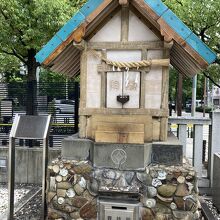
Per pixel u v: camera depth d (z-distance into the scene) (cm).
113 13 410
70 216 409
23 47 1047
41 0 853
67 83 715
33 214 489
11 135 457
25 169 710
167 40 377
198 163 583
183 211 385
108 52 418
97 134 401
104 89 418
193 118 571
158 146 405
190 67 479
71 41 392
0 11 909
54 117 721
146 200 392
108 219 398
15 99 734
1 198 595
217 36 706
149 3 379
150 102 413
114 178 396
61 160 421
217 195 515
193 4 686
